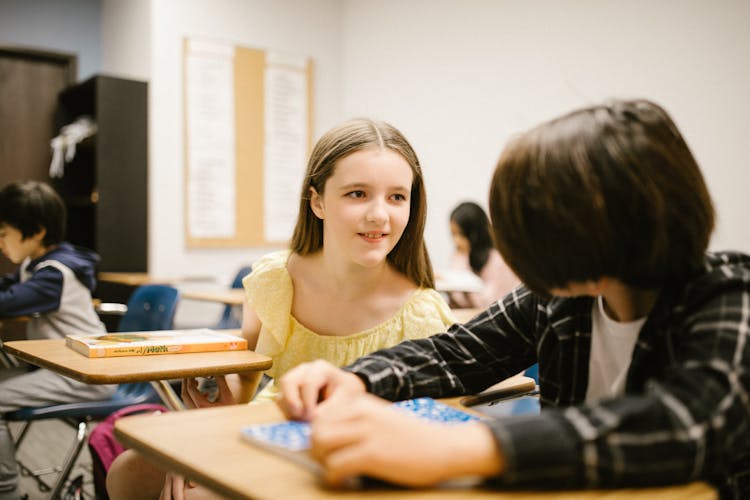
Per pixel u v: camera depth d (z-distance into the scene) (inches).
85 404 78.7
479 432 21.7
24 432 96.0
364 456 20.7
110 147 165.5
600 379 33.4
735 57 119.9
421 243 52.9
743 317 24.5
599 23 142.3
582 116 25.6
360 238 46.5
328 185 47.5
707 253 28.7
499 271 134.1
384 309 52.0
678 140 25.6
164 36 171.9
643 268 25.0
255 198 187.8
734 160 120.5
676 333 27.4
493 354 38.8
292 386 29.3
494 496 21.0
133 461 51.9
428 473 20.8
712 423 21.7
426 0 182.9
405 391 34.6
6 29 186.9
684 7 127.2
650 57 133.0
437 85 180.4
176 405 53.1
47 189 98.9
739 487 27.0
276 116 191.9
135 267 169.6
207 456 24.5
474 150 171.5
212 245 179.9
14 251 97.7
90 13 198.5
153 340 50.9
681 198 24.5
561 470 21.0
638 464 21.1
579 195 23.8
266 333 53.7
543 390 36.9
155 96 170.7
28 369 96.3
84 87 176.2
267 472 22.9
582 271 24.8
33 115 191.8
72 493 82.3
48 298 91.6
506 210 25.7
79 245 189.3
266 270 53.7
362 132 47.6
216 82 179.9
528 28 157.5
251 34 186.9
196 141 177.3
